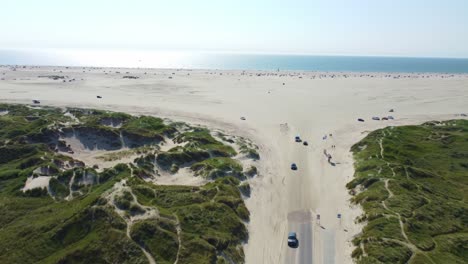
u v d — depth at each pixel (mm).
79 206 50031
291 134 101062
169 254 42250
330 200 62969
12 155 75125
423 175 67750
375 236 48125
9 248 43219
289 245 49969
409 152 80688
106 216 45844
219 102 140500
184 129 99938
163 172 71625
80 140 86375
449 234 49188
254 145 89625
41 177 64312
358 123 113062
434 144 86938
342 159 82312
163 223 46281
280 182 70062
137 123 99688
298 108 132375
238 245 48625
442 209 54688
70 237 44156
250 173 71625
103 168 72250
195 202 54094
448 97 155375
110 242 42312
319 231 53406
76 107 121562
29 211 54438
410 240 47031
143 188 54312
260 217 56875
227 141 90188
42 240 43750
